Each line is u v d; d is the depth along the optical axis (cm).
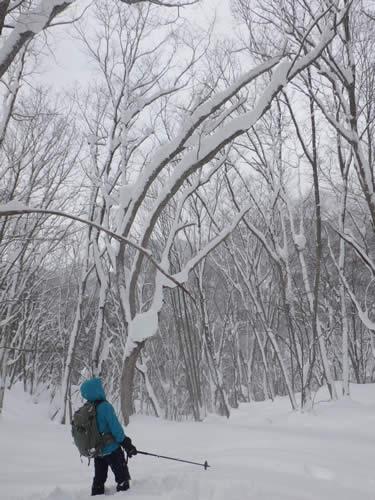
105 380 1933
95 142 1450
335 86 1115
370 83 1168
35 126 1210
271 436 783
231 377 2416
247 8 1277
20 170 1139
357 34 1189
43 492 461
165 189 1153
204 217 1700
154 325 1126
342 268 1324
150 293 2052
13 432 887
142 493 422
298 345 1266
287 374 1244
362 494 443
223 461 571
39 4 503
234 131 1098
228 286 2158
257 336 1684
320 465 545
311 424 998
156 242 1798
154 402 1499
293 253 1730
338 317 1602
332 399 1209
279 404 1457
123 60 1397
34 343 1830
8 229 1229
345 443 718
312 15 1131
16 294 1312
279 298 1894
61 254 1773
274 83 1077
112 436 452
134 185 1220
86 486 490
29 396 1831
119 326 1703
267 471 513
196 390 1424
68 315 1978
